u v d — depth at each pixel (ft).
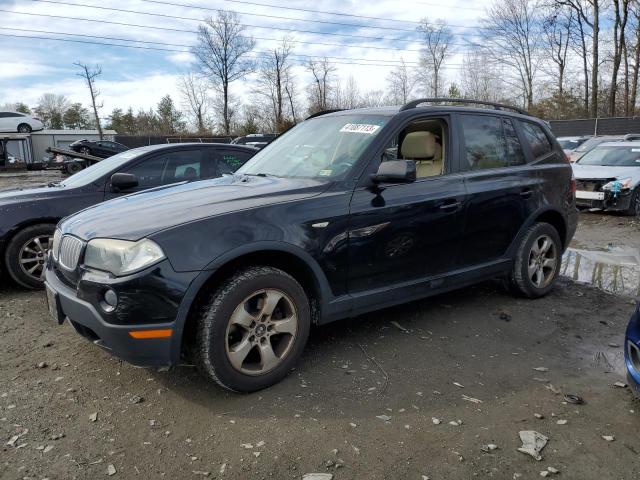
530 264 15.80
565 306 15.80
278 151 14.55
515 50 161.89
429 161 14.37
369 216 11.68
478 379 11.07
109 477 7.95
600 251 24.49
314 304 11.51
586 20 133.49
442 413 9.70
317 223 10.92
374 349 12.51
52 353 12.39
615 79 132.26
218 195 11.21
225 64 216.54
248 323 10.13
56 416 9.61
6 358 12.12
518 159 15.70
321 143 13.51
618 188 33.60
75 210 17.89
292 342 10.80
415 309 15.33
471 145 14.42
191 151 20.61
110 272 9.43
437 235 13.07
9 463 8.23
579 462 8.30
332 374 11.20
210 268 9.53
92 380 11.00
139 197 12.12
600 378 11.18
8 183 72.59
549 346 12.88
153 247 9.27
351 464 8.23
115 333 9.23
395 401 10.11
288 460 8.33
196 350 9.87
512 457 8.42
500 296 16.60
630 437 8.98
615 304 16.06
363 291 11.97
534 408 9.92
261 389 10.49
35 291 17.66
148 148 20.26
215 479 7.90
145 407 9.91
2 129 129.08
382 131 12.66
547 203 15.89
